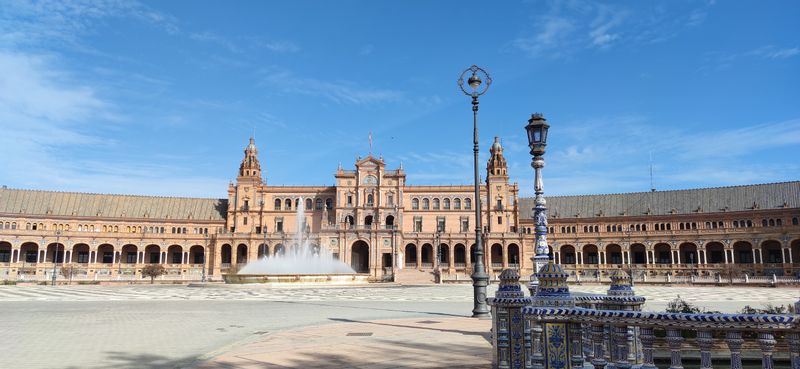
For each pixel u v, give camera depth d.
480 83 28.14
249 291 62.34
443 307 36.84
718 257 130.12
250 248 133.12
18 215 126.50
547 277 10.18
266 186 141.12
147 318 29.03
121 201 140.50
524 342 11.83
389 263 129.50
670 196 137.38
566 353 9.35
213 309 35.28
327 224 130.12
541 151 17.70
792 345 7.35
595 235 135.50
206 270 134.50
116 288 72.38
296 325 25.28
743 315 7.55
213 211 145.38
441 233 131.75
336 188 136.50
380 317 29.09
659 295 56.66
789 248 114.69
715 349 15.97
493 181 138.00
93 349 18.23
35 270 121.12
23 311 33.22
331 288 71.69
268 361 15.54
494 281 103.75
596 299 12.87
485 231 135.50
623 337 8.62
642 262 136.62
